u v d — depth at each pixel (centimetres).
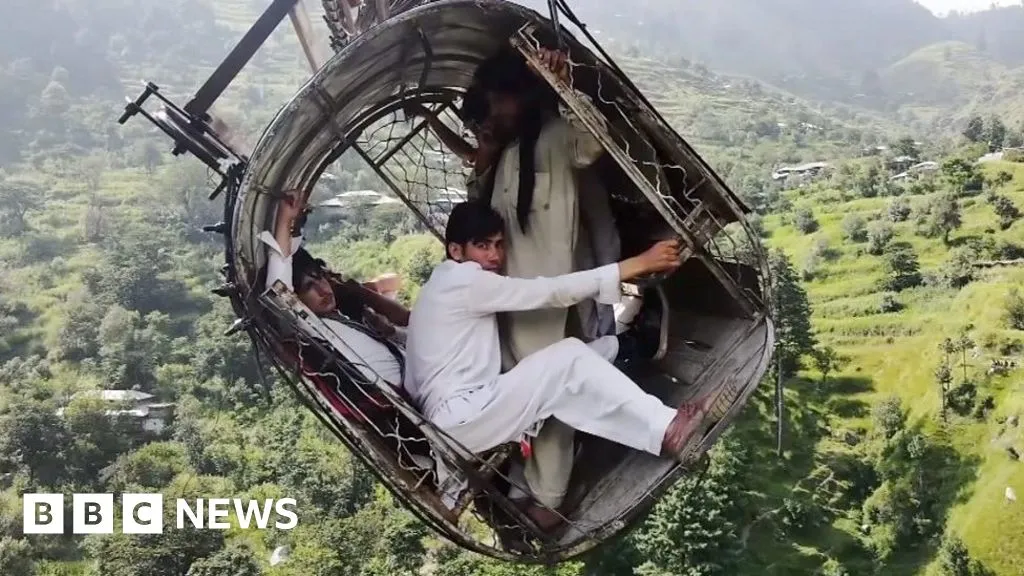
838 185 10994
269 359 488
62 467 5941
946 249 8025
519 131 550
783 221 10044
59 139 17275
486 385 507
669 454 491
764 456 5734
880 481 5566
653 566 4209
